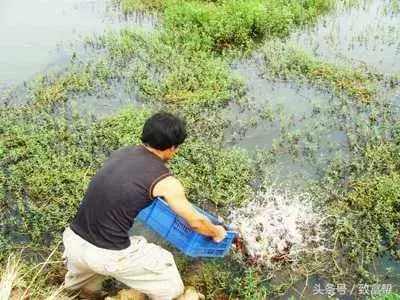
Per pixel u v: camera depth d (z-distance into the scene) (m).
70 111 7.11
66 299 4.30
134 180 3.69
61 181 5.82
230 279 4.76
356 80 7.69
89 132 6.51
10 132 6.54
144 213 4.56
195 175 5.85
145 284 4.07
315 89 7.64
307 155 6.29
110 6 10.57
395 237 5.15
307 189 5.75
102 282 4.62
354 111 7.09
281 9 9.79
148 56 8.38
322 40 9.13
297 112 7.12
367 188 5.69
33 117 6.90
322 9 10.30
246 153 6.21
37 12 10.23
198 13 9.15
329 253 5.03
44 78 7.77
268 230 5.18
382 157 6.11
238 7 9.38
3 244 5.04
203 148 6.30
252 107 7.18
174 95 7.31
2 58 8.44
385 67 8.14
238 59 8.53
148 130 3.72
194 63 8.14
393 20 9.88
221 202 5.57
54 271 4.77
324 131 6.70
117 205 3.71
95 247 3.79
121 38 8.74
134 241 3.98
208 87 7.49
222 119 6.80
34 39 9.12
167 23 9.21
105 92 7.52
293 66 8.08
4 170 6.04
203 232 4.00
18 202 5.50
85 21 9.90
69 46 8.88
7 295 4.20
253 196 5.66
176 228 4.36
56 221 5.32
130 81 7.76
